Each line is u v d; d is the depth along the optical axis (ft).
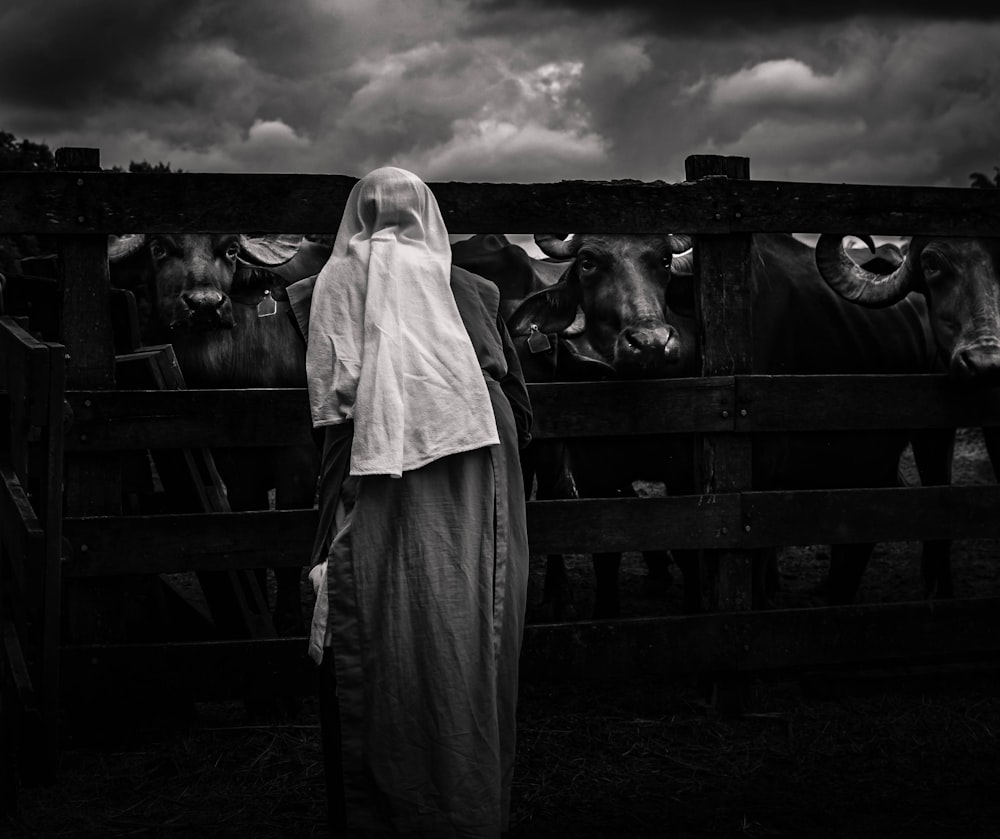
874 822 10.30
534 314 16.17
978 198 13.74
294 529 12.42
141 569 12.15
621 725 13.00
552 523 12.87
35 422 8.91
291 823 10.38
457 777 7.85
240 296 16.39
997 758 11.98
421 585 8.03
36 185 11.74
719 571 13.37
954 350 13.92
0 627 10.15
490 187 12.67
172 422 12.17
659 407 13.03
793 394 13.29
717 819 10.41
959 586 19.74
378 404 8.02
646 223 12.95
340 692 7.98
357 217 8.77
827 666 15.15
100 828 10.25
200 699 12.23
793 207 13.25
